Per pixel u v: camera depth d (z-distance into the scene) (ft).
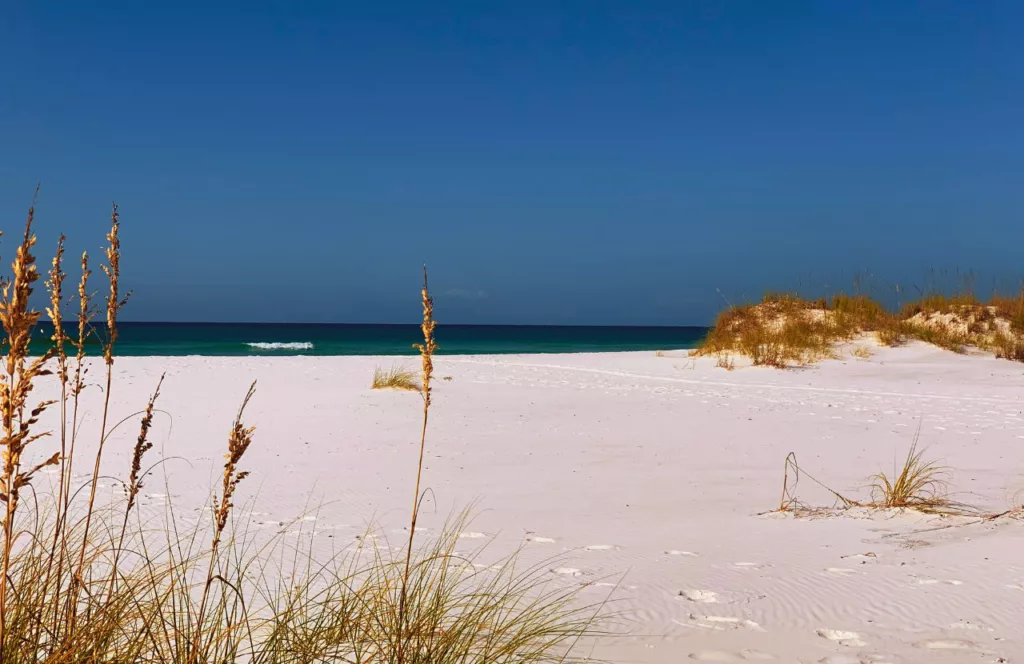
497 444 34.12
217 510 7.80
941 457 31.45
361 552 17.63
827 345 75.36
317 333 325.21
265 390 52.26
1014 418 43.09
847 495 24.64
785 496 24.67
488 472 28.40
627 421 41.09
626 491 25.43
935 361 70.44
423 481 26.66
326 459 30.22
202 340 188.96
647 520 21.53
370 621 10.70
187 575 15.25
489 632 11.57
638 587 15.49
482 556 17.67
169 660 8.96
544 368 74.69
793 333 77.41
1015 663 11.49
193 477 26.30
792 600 14.65
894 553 17.71
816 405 48.24
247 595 14.02
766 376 64.75
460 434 36.58
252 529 19.81
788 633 12.97
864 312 83.15
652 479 27.40
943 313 83.66
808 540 19.15
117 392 49.19
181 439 33.86
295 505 22.76
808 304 86.94
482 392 53.11
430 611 10.94
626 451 32.76
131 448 31.40
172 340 185.78
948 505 22.49
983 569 16.07
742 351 76.18
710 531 20.30
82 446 31.50
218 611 9.29
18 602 8.39
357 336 270.67
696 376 66.28
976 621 13.28
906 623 13.33
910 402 49.93
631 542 19.12
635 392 54.70
